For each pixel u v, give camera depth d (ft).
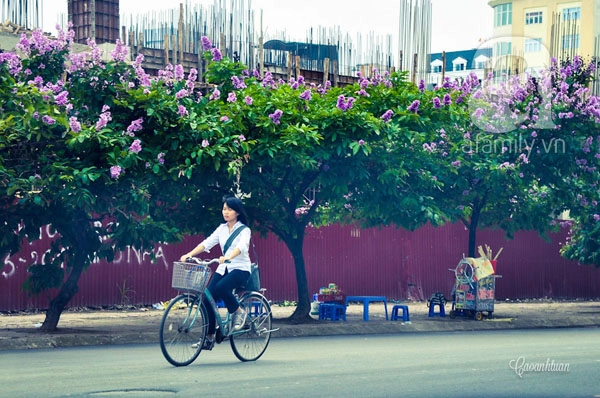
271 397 27.02
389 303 82.99
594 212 72.28
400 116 56.39
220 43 82.12
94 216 65.62
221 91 56.95
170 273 72.08
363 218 66.64
